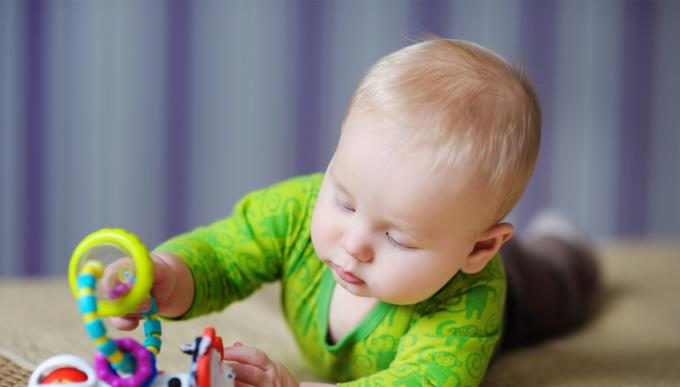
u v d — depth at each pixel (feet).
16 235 6.29
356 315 2.97
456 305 2.81
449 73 2.53
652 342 4.13
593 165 8.25
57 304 4.14
